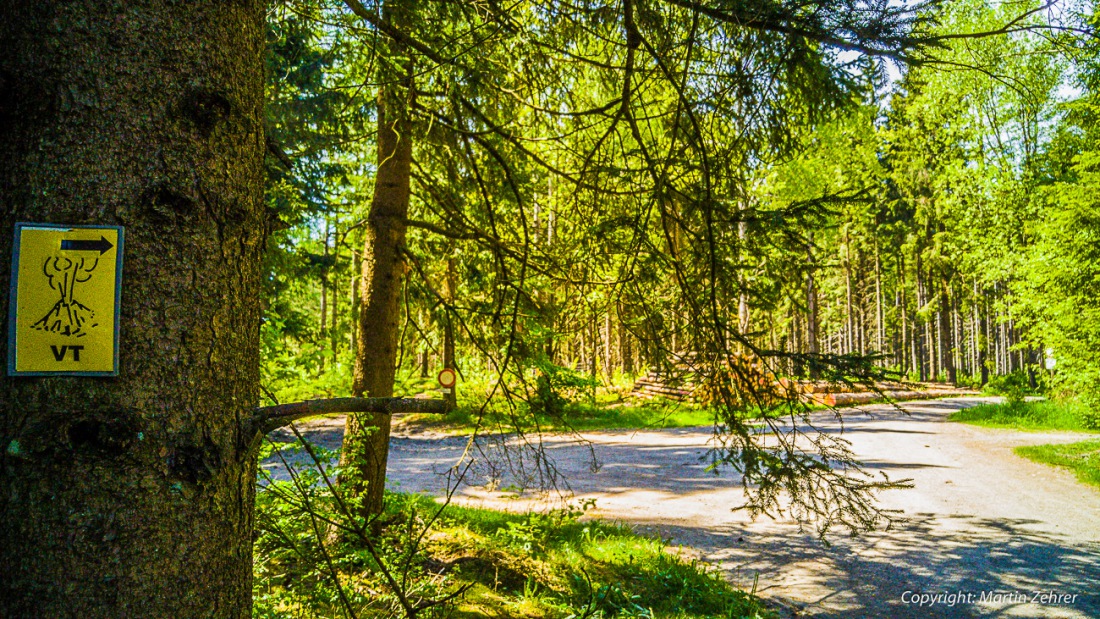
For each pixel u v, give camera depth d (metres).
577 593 5.20
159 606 1.24
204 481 1.32
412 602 3.75
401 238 6.07
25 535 1.18
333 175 6.79
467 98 4.51
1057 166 16.17
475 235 4.64
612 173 3.50
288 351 4.55
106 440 1.22
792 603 5.50
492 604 4.69
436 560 5.37
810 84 3.20
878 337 41.84
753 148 3.30
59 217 1.23
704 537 7.35
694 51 3.45
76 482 1.20
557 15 3.82
